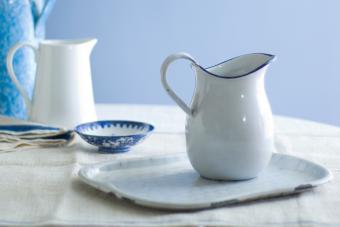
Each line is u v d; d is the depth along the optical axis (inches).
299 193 31.9
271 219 28.0
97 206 29.6
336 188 33.1
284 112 89.1
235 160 32.6
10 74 46.1
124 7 84.4
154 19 84.9
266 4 85.5
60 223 27.1
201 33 85.7
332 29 86.9
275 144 43.9
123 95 87.0
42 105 45.7
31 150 41.2
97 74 86.1
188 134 33.8
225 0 85.0
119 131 44.1
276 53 87.0
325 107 89.0
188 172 35.4
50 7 51.7
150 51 85.8
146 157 36.6
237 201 29.5
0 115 47.6
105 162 35.3
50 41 47.7
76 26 84.2
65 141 42.2
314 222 27.7
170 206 28.3
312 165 35.0
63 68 45.4
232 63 34.6
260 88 33.4
